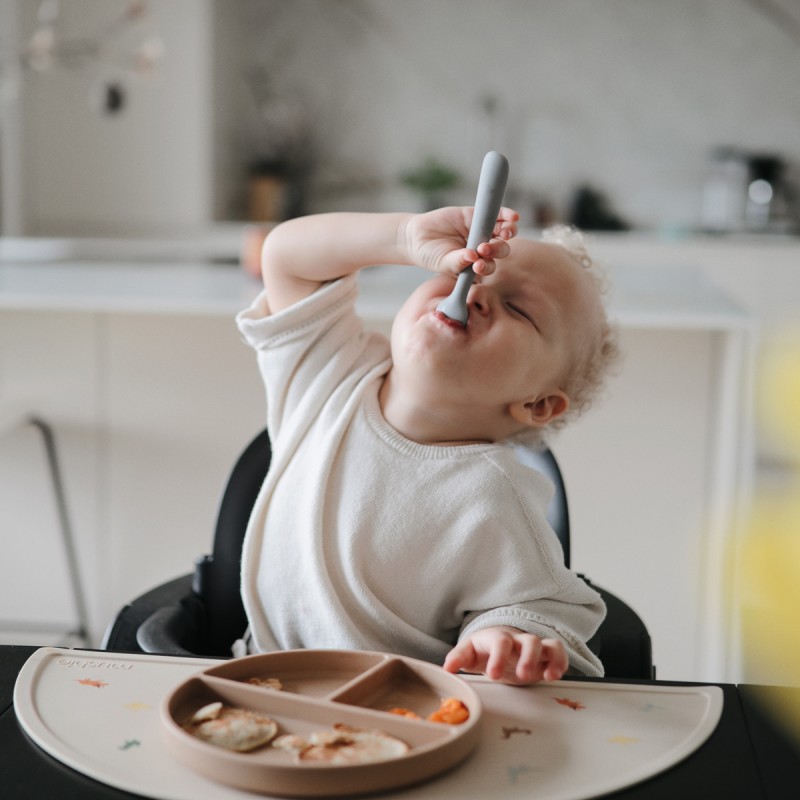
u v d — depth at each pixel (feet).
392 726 1.79
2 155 13.08
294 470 3.01
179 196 13.79
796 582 0.73
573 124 15.33
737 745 1.81
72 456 6.73
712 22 14.99
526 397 2.83
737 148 15.17
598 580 6.47
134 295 6.42
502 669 2.08
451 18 15.26
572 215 15.07
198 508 6.71
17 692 1.98
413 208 15.64
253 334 3.14
